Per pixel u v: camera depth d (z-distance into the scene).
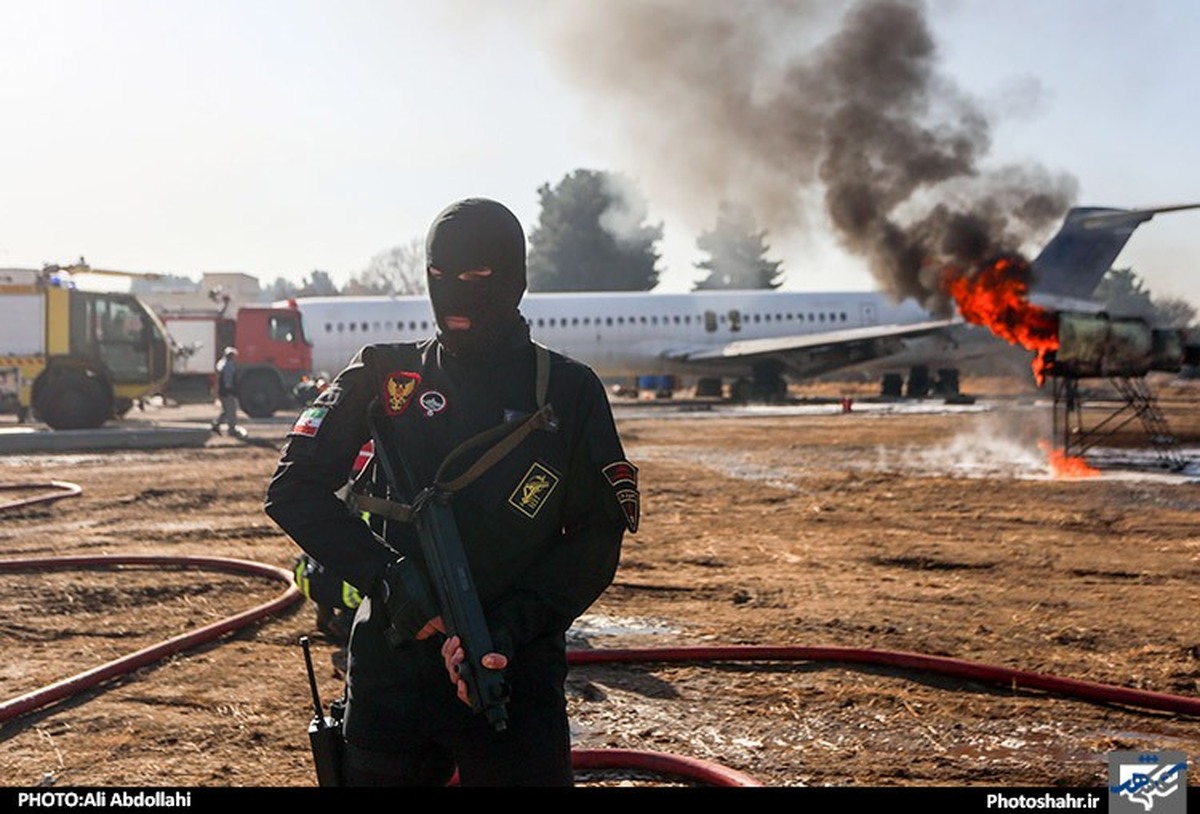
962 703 5.31
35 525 11.23
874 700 5.34
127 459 18.61
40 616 7.10
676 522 11.22
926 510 12.09
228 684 5.56
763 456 18.83
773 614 7.12
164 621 6.99
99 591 7.83
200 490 14.12
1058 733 4.91
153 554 9.40
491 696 2.33
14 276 24.22
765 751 4.65
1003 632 6.64
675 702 5.30
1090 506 12.35
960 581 8.25
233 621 6.63
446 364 2.57
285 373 33.44
